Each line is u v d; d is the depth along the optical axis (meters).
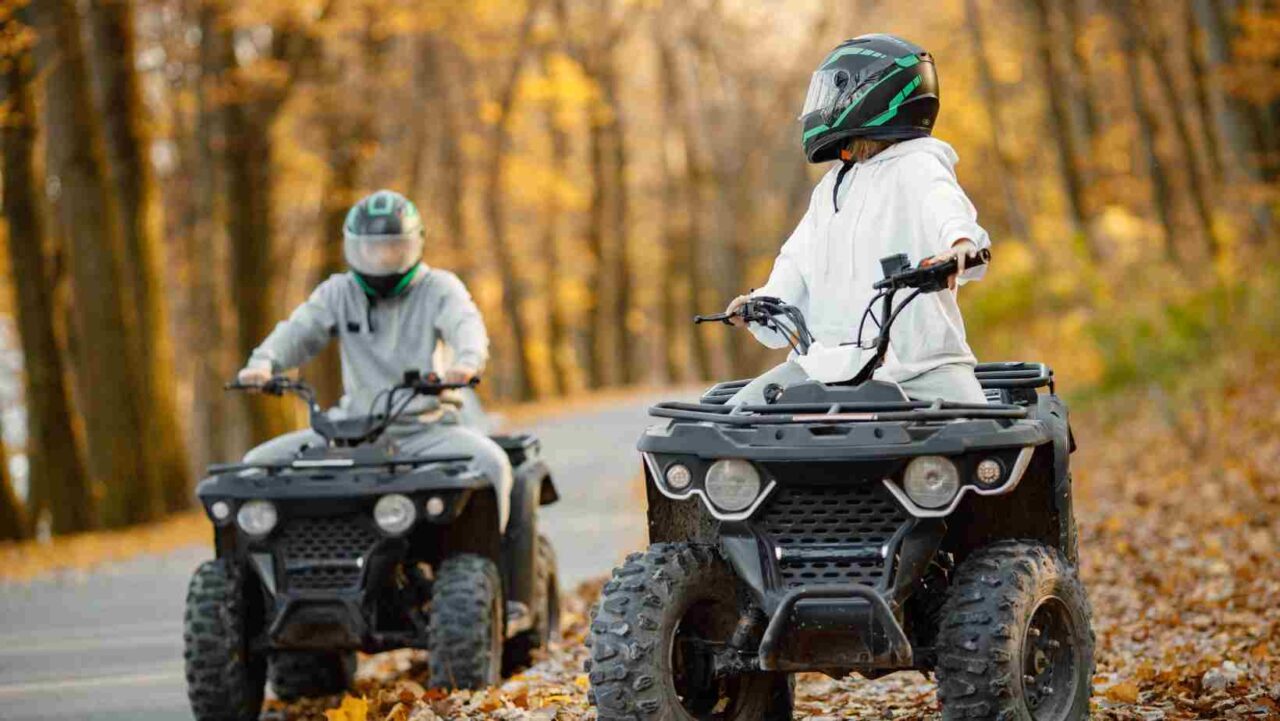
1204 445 19.89
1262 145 29.42
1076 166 41.44
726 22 67.62
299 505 9.49
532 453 11.15
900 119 6.99
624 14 61.22
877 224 6.95
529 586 10.54
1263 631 10.26
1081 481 20.91
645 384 90.69
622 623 6.37
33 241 28.30
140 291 29.31
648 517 7.07
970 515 7.00
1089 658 6.64
